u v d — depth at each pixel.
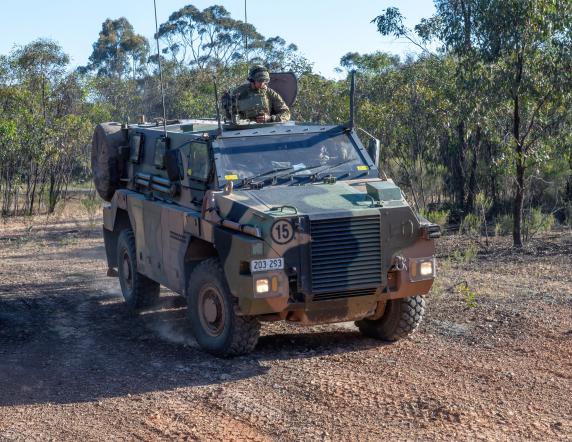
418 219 7.82
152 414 6.39
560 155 16.45
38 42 28.75
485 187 20.06
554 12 13.87
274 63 29.55
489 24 14.62
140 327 9.64
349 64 42.00
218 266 7.98
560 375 7.03
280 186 8.30
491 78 14.73
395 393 6.66
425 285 7.85
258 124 9.02
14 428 6.18
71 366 7.94
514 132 15.11
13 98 26.92
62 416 6.44
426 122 20.53
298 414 6.25
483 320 9.09
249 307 7.39
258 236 7.29
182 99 37.59
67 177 29.12
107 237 11.65
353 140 8.98
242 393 6.83
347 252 7.53
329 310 7.72
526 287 10.98
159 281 9.45
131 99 48.59
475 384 6.84
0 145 24.98
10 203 25.80
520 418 6.02
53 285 12.76
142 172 10.34
